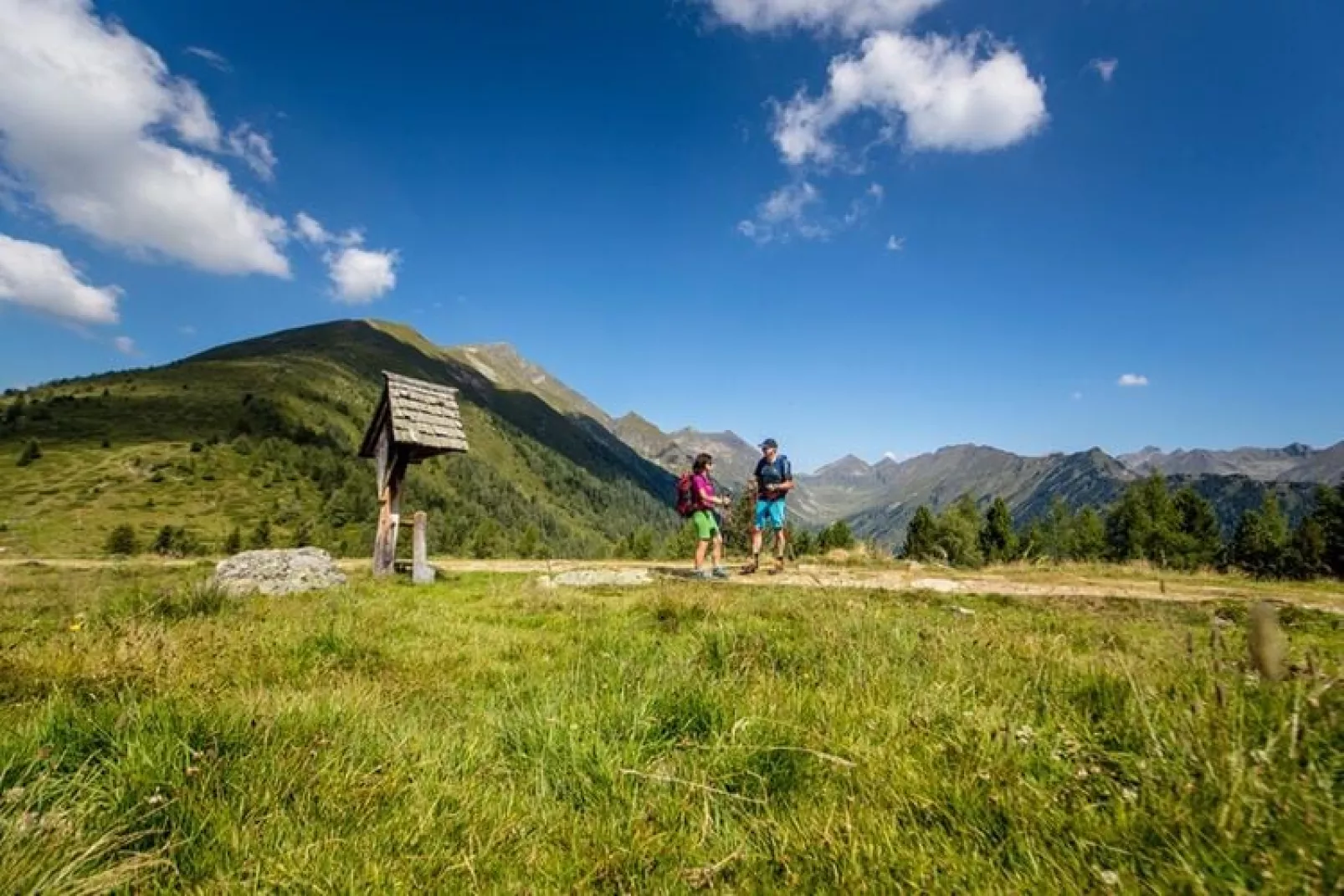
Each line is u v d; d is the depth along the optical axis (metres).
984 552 103.75
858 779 3.16
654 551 96.06
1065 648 6.07
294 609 9.56
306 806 3.01
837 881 2.40
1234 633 6.21
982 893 2.19
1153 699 3.69
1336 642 8.14
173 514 167.62
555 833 2.96
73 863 2.37
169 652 5.76
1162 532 95.19
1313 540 81.38
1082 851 2.37
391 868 2.55
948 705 4.03
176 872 2.51
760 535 16.55
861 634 6.49
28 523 148.75
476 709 4.93
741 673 5.23
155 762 3.20
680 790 3.27
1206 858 2.21
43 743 3.48
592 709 4.18
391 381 16.69
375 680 5.84
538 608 10.63
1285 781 2.63
